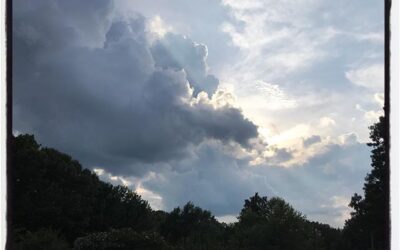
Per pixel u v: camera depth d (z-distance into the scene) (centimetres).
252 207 3584
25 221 4359
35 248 2536
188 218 4731
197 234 3725
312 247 3112
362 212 3300
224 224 4350
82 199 4909
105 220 5038
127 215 5150
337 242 3556
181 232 4675
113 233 2695
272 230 2988
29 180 4500
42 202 4475
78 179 5031
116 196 5247
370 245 3262
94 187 5172
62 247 2675
